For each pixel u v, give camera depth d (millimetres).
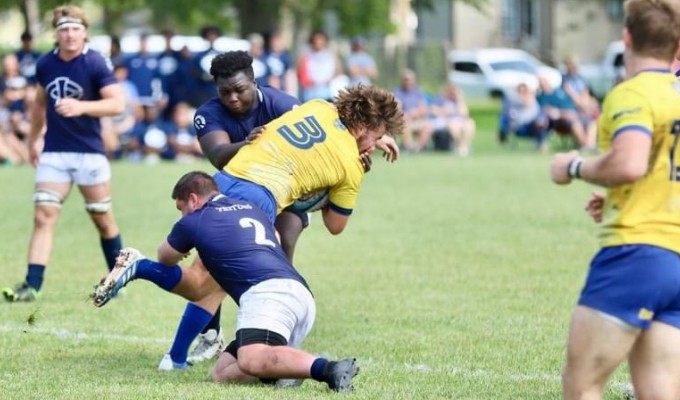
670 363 18438
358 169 26094
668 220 18141
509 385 25078
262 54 87812
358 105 26031
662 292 18000
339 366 23188
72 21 35219
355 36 149875
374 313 34094
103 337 30797
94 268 42719
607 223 18469
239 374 24656
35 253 36188
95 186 35938
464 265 43281
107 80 35531
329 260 44656
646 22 18297
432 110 106750
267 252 24312
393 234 52156
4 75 91438
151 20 173750
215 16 141875
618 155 17703
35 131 36469
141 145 91750
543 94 104688
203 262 24641
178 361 26969
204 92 91688
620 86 18266
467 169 87875
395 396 23703
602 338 18109
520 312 34156
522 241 49688
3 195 67062
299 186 25703
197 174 25078
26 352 28719
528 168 88438
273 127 26078
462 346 29453
